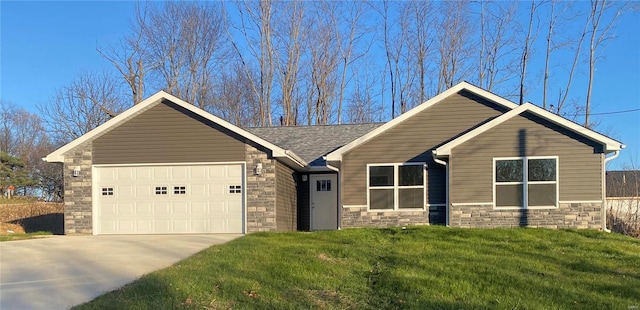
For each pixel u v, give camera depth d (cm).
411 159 1453
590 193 1315
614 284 699
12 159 3553
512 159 1345
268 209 1400
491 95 1447
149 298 603
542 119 1341
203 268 767
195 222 1420
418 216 1434
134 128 1444
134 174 1438
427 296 630
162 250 1014
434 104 1471
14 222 2073
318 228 1791
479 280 707
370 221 1443
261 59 3284
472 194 1349
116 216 1432
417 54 3144
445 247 980
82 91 3238
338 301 612
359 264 825
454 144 1355
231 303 592
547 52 2936
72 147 1440
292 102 3278
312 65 3275
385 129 1460
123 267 821
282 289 653
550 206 1325
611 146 1300
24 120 4147
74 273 783
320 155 1700
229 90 3338
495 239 1087
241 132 1413
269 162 1411
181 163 1424
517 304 600
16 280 744
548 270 783
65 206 1439
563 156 1330
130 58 3131
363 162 1464
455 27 3048
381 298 630
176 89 3250
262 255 876
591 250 975
